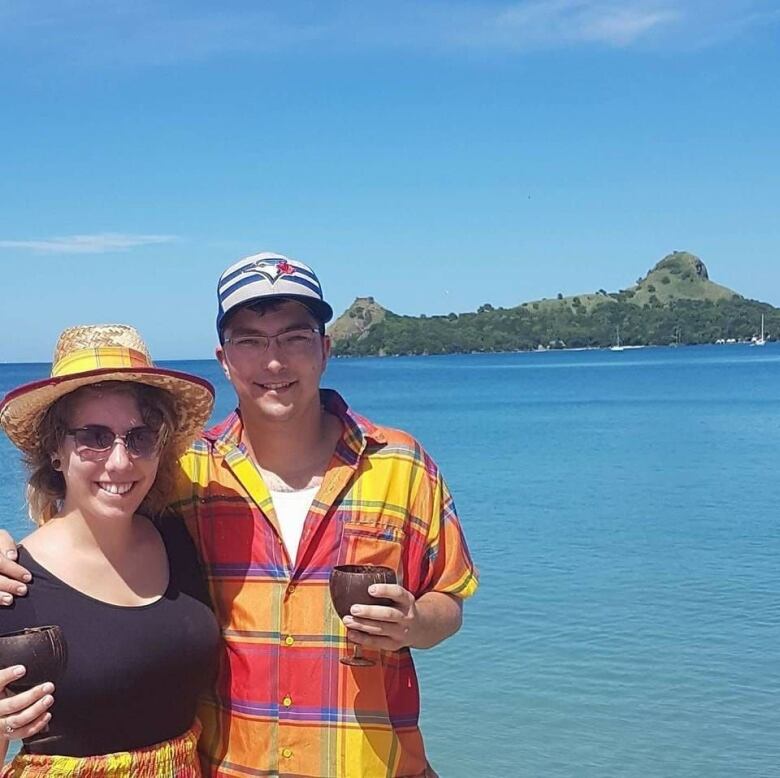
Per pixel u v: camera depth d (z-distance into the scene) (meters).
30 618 1.80
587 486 11.52
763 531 8.27
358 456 1.98
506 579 6.57
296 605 1.93
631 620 5.48
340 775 1.90
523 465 14.00
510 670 4.70
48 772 1.79
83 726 1.80
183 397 1.94
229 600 1.96
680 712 4.15
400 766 1.96
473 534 8.37
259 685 1.92
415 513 2.01
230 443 2.04
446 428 21.55
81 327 1.94
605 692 4.39
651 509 9.63
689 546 7.65
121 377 1.84
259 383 1.96
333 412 2.08
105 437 1.85
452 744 3.92
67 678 1.79
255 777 1.91
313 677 1.91
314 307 1.98
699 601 5.88
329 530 1.95
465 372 63.88
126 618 1.84
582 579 6.53
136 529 1.98
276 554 1.95
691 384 39.59
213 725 1.96
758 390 33.88
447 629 1.98
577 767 3.71
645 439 17.62
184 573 1.95
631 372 55.22
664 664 4.72
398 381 51.22
